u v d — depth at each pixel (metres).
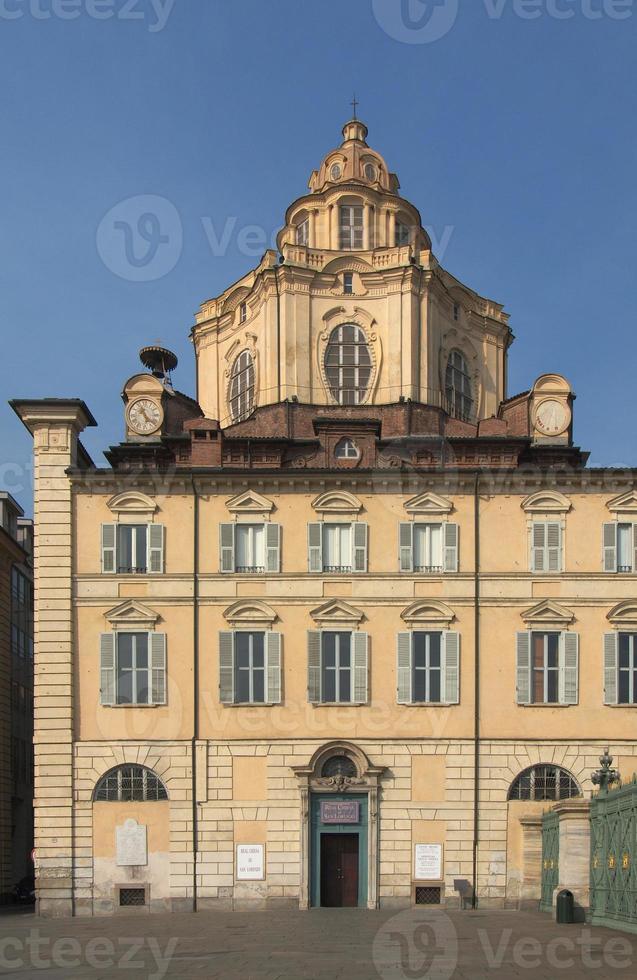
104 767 46.00
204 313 64.94
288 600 47.31
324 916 41.69
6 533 57.16
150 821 45.66
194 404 58.75
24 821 65.31
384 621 47.28
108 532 47.88
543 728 46.50
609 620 47.12
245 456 51.53
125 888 45.12
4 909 53.97
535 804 45.88
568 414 53.53
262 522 48.09
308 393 57.31
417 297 58.00
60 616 47.16
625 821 33.31
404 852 45.50
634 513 48.09
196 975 25.38
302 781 45.72
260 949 30.56
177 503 48.22
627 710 46.56
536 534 47.88
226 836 45.56
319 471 47.97
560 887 38.38
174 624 47.19
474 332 62.84
